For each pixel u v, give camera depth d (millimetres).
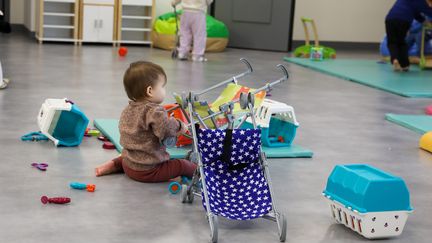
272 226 2783
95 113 4676
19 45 8406
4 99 4953
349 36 10961
